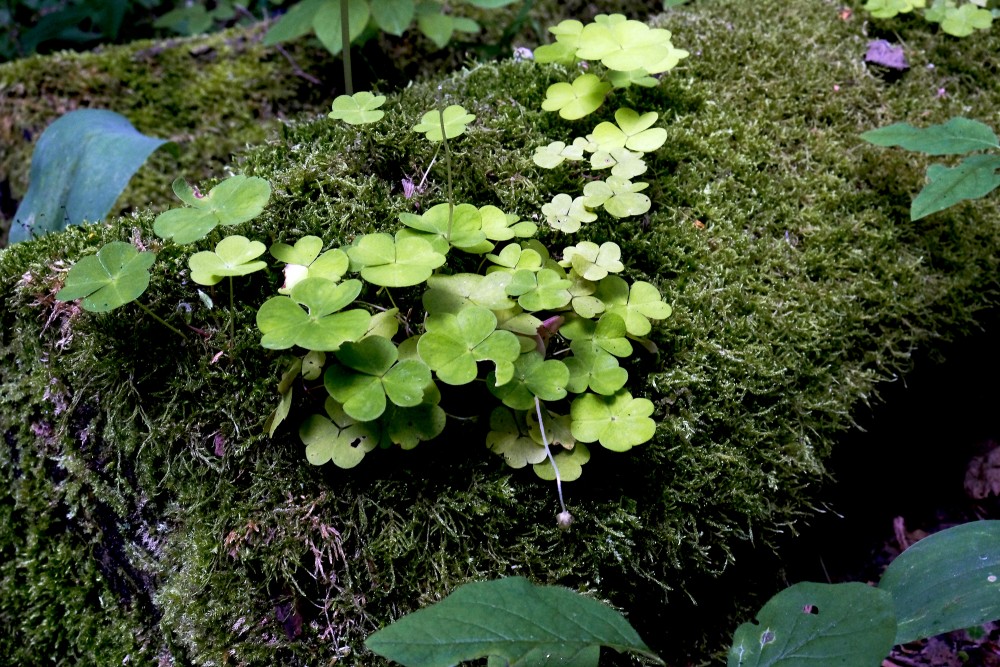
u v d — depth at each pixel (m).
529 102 0.56
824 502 0.54
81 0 0.91
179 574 0.46
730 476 0.48
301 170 0.50
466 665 0.43
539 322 0.46
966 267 0.54
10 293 0.48
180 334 0.46
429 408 0.44
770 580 0.54
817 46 0.61
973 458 0.62
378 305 0.47
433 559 0.45
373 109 0.53
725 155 0.55
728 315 0.51
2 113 0.71
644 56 0.52
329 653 0.45
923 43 0.62
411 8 0.65
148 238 0.49
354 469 0.45
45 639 0.49
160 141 0.58
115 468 0.48
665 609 0.50
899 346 0.53
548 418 0.45
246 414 0.46
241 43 0.75
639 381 0.48
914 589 0.44
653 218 0.53
